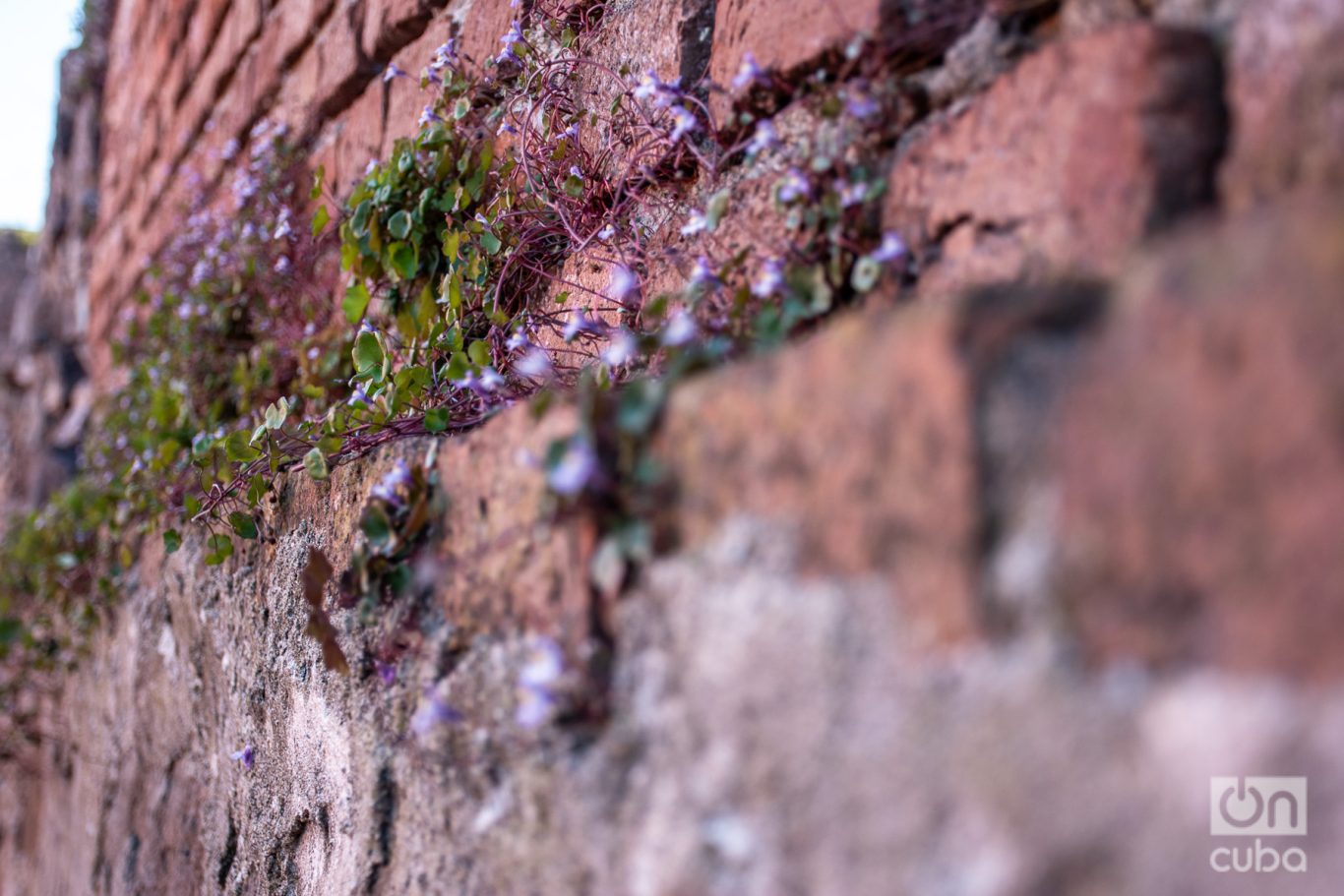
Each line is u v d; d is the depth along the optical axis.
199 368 1.29
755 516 0.45
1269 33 0.46
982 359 0.42
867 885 0.43
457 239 0.74
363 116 1.13
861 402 0.43
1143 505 0.40
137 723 1.12
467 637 0.53
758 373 0.46
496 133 0.83
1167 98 0.47
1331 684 0.38
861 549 0.43
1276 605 0.39
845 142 0.57
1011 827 0.41
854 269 0.55
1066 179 0.49
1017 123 0.50
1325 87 0.44
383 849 0.57
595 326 0.64
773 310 0.55
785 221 0.58
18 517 1.98
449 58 0.88
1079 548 0.41
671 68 0.66
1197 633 0.39
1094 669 0.40
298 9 1.28
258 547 0.76
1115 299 0.42
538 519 0.50
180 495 1.05
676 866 0.46
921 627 0.42
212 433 1.00
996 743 0.41
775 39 0.60
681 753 0.46
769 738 0.44
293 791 0.67
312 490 0.67
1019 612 0.41
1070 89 0.49
